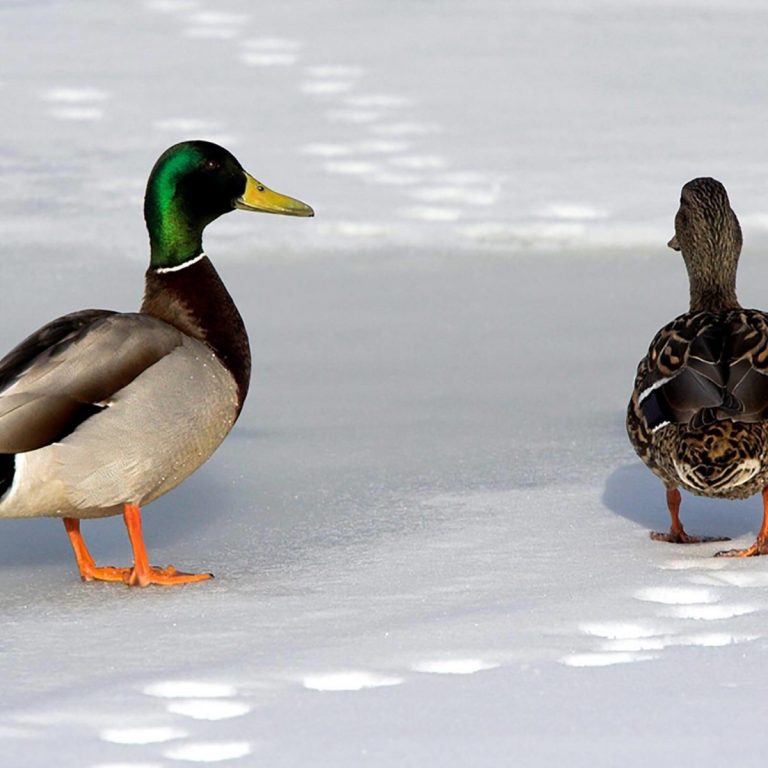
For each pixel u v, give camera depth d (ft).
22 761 21.70
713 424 28.91
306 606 29.30
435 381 48.44
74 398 30.50
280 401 46.50
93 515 32.19
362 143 80.18
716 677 24.44
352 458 41.11
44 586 32.04
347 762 21.57
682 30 102.94
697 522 35.35
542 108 86.63
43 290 58.39
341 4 110.22
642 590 29.32
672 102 87.61
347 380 48.55
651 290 59.06
